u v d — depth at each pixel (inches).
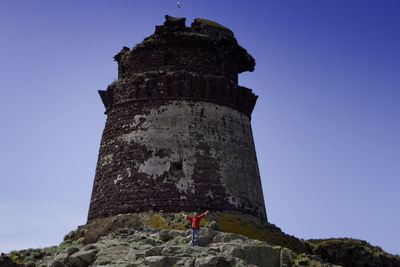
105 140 1797.5
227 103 1817.2
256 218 1674.5
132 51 1895.9
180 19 1894.7
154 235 1439.5
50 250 1481.3
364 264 1542.8
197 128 1721.2
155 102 1760.6
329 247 1576.0
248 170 1772.9
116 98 1841.8
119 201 1632.6
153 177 1637.6
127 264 1232.8
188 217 1363.2
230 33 1974.7
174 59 1845.5
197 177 1641.2
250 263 1250.6
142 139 1706.4
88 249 1354.6
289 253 1368.1
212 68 1866.4
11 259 1273.4
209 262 1186.6
